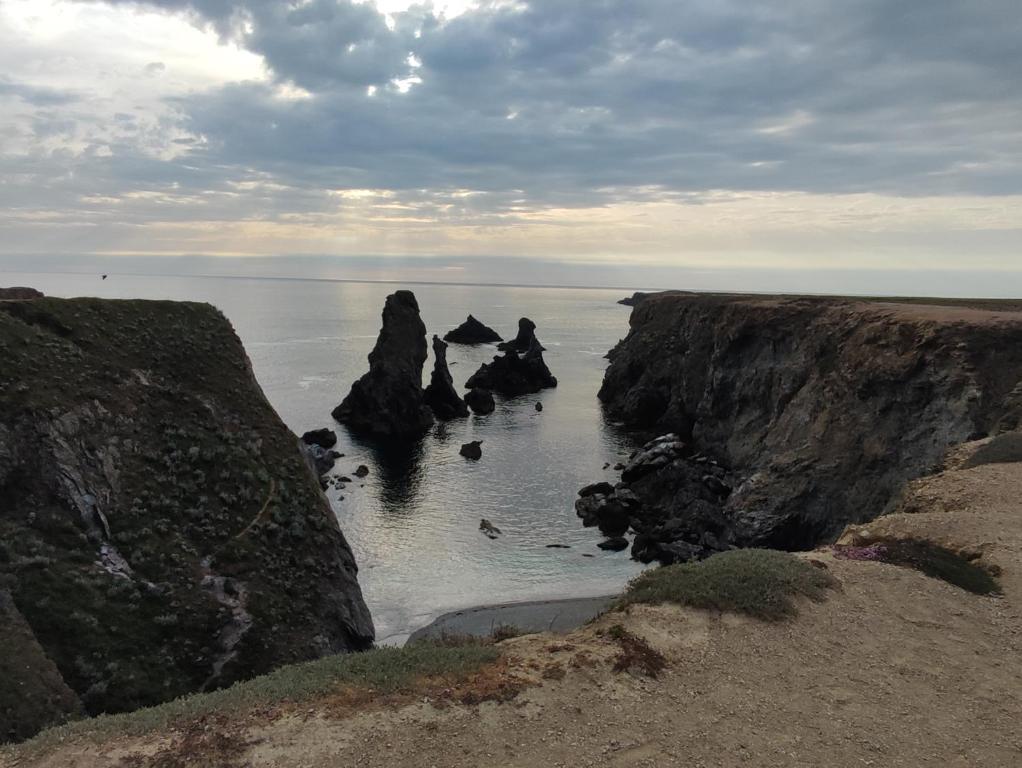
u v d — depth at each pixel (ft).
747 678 36.55
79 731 31.91
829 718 33.04
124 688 71.77
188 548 92.07
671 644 39.73
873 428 141.38
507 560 137.08
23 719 60.44
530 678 35.70
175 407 112.57
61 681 66.69
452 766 28.78
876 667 38.34
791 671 37.47
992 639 42.39
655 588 46.91
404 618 112.16
